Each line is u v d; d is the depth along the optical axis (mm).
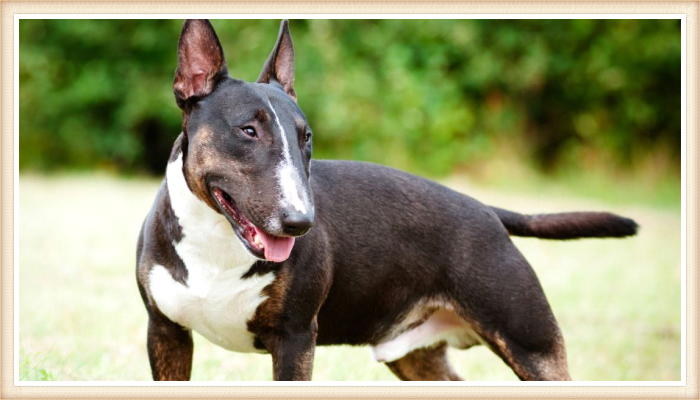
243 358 6129
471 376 6152
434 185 4871
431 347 5137
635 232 5074
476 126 18391
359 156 17203
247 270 4094
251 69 16609
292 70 4480
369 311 4645
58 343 5875
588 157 18828
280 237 3818
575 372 6406
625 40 18234
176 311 4203
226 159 3857
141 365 5684
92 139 17531
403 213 4652
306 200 3727
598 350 7035
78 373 5195
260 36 16781
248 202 3764
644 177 18625
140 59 17391
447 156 17562
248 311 4160
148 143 17953
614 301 8820
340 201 4543
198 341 6438
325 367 5914
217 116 3936
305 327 4246
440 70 17688
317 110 16922
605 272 10328
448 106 17484
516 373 4711
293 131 3912
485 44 18016
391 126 17109
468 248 4688
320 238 4285
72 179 16172
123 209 12492
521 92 18578
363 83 16984
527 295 4660
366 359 6258
